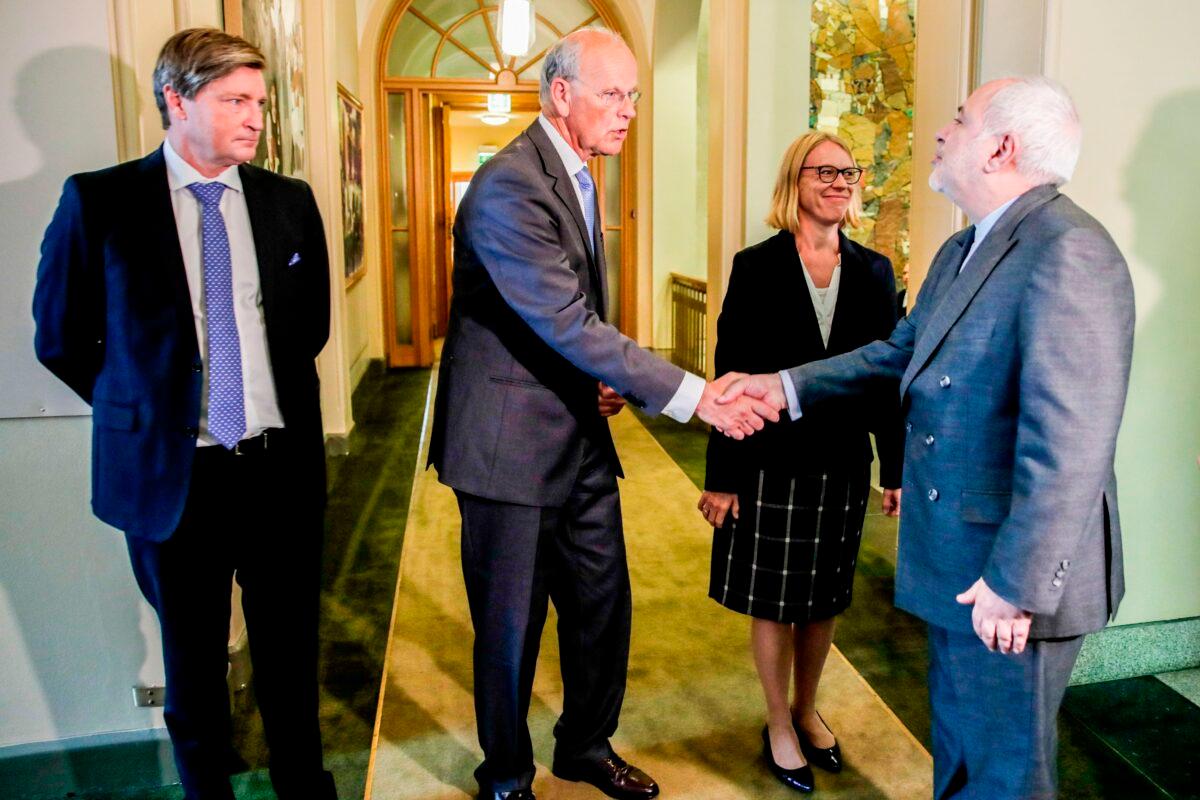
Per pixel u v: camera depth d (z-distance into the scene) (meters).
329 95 5.19
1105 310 1.34
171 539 1.78
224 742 1.94
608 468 2.10
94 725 2.27
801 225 2.16
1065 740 2.44
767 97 4.89
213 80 1.63
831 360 2.00
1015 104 1.43
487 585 1.98
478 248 1.84
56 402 2.10
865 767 2.32
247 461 1.86
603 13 8.67
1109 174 2.47
